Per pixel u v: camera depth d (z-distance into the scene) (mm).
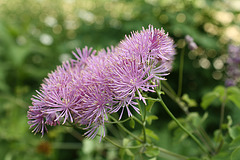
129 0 487
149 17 442
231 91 232
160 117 408
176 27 404
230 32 463
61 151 419
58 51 485
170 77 437
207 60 448
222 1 449
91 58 201
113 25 472
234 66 264
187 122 245
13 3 629
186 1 474
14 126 384
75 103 173
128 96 170
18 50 473
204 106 247
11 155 359
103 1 550
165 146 309
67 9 596
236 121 327
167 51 176
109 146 294
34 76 481
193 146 329
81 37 476
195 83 437
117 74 166
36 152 361
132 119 188
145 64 170
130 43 174
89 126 173
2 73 466
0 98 419
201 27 476
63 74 188
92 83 172
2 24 498
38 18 588
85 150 286
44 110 176
